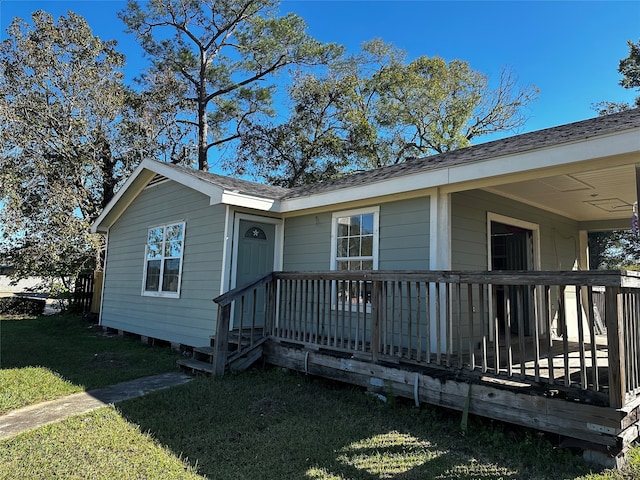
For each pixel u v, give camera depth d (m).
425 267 5.58
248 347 5.96
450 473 3.07
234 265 7.34
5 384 5.33
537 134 5.84
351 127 21.33
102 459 3.20
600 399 3.20
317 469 3.12
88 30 17.83
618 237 20.86
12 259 15.67
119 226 11.12
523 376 3.60
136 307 9.70
